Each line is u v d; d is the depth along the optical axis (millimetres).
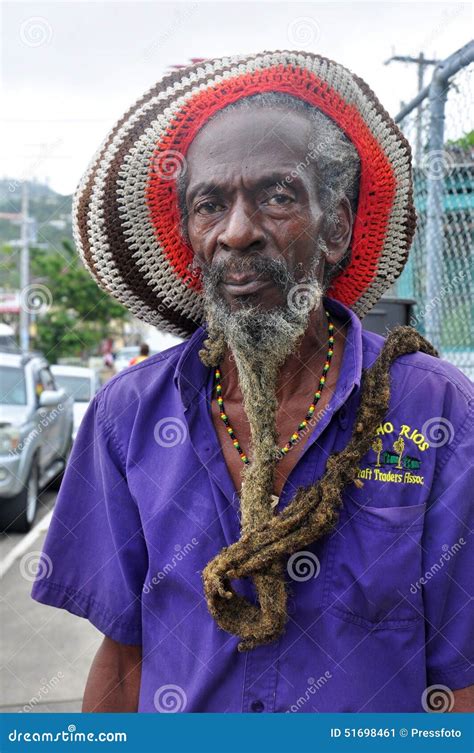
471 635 1118
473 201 3053
